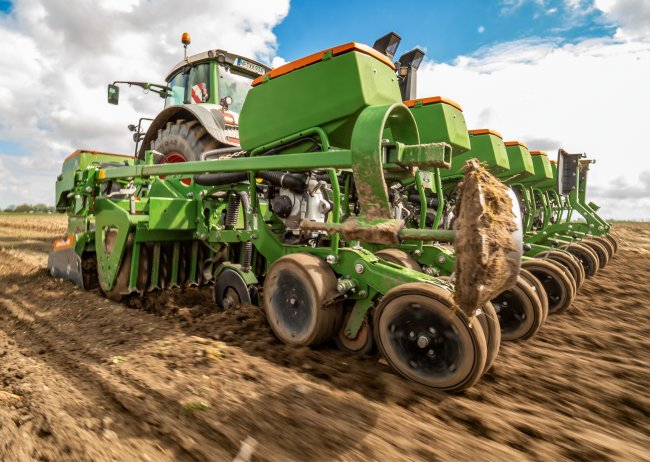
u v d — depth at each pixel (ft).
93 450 5.64
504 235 5.68
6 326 12.44
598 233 26.20
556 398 7.65
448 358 7.22
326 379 8.00
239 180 12.27
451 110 14.83
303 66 9.62
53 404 7.02
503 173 21.71
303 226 7.75
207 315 12.23
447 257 12.37
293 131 10.00
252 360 8.75
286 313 9.64
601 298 17.48
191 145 18.84
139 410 6.67
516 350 10.52
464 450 5.60
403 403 7.03
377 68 9.08
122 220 14.06
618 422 6.82
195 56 20.97
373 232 6.69
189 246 15.88
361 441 5.76
